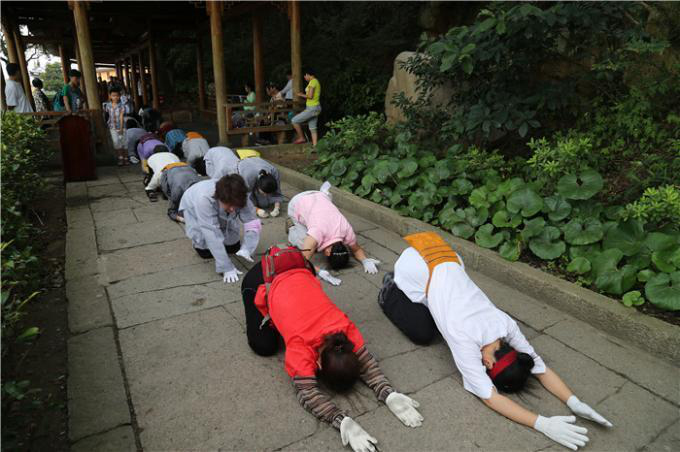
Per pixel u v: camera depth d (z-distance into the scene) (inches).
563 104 197.8
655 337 108.5
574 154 159.8
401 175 201.6
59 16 521.3
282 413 91.6
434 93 256.2
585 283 131.0
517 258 145.6
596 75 196.4
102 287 141.0
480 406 94.4
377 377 96.2
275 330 107.1
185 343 113.8
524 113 188.4
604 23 174.4
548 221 156.0
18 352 109.7
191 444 84.0
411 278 109.4
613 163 192.9
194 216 150.4
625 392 98.4
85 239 178.7
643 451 84.0
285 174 268.7
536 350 112.1
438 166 191.9
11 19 503.2
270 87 395.9
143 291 138.8
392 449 83.7
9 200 135.9
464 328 94.7
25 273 122.5
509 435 87.0
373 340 116.3
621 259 135.7
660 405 94.9
